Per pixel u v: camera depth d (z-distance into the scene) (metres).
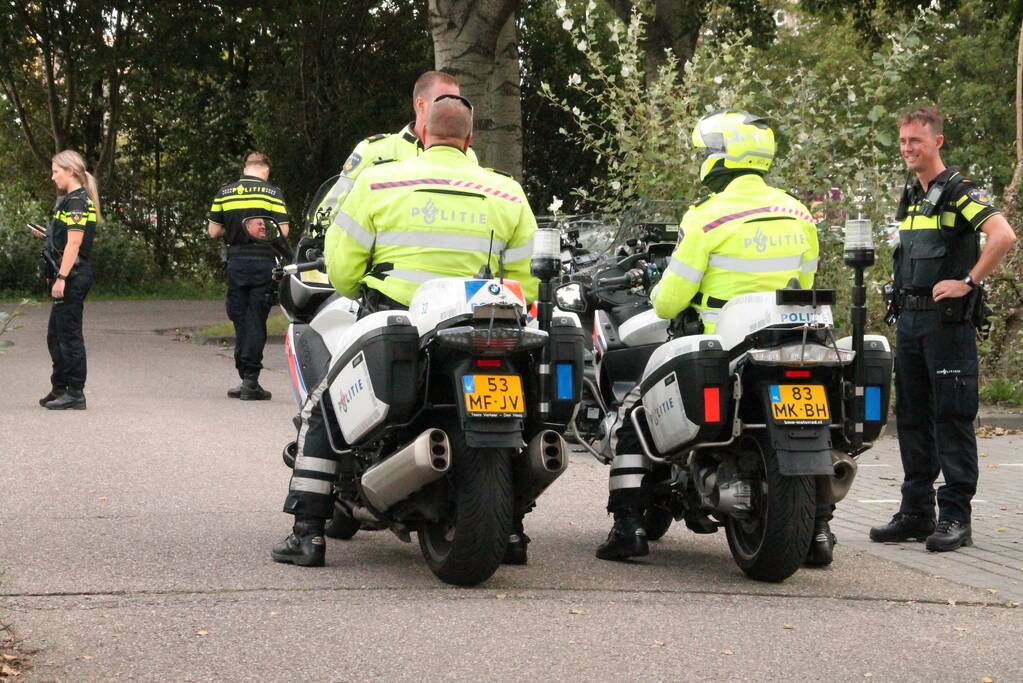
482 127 31.81
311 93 73.88
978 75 85.69
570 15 26.41
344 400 11.02
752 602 10.85
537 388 10.79
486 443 10.27
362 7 73.75
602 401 15.55
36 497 14.70
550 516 14.66
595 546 13.10
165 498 14.80
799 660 9.20
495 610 10.30
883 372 11.47
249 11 69.50
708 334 11.68
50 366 29.77
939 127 13.51
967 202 13.26
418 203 11.21
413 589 10.91
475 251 11.28
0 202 66.06
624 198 25.30
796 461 10.80
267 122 73.06
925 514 13.73
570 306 16.84
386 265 11.29
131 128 83.62
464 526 10.55
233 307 24.41
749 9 52.47
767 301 11.07
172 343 38.06
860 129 24.00
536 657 9.06
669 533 14.16
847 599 11.09
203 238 81.31
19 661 8.64
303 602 10.36
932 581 11.88
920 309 13.52
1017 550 13.39
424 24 75.56
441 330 10.30
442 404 10.81
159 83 74.94
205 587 10.77
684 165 24.44
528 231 11.59
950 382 13.37
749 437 11.35
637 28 26.41
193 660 8.79
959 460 13.44
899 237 13.90
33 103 82.12
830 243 23.62
